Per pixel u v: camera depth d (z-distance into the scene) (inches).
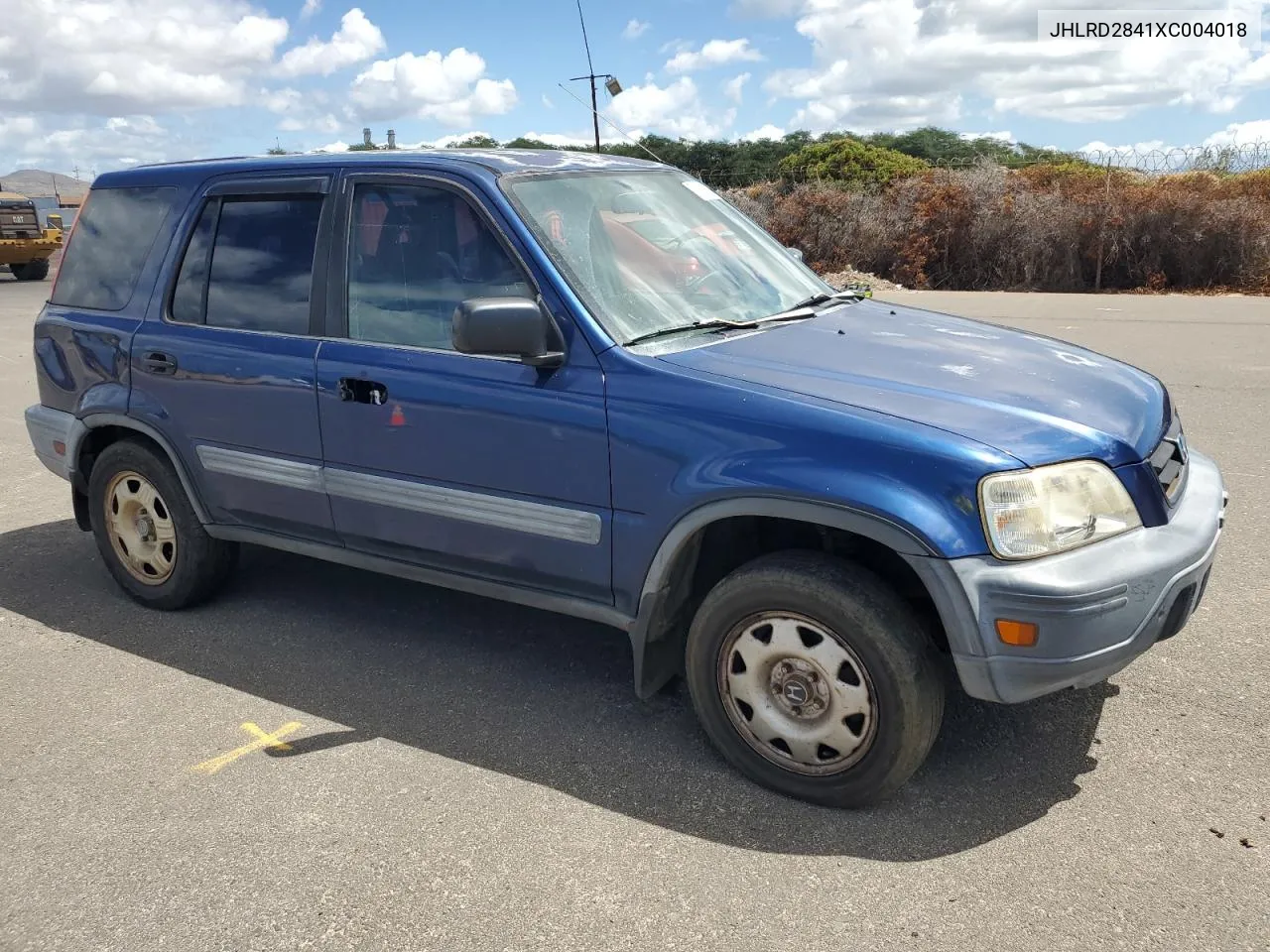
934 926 99.2
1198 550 114.2
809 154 1205.7
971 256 788.0
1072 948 95.7
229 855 114.0
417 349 141.1
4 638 173.3
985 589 105.6
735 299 146.6
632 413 122.7
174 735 140.4
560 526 130.7
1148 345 430.6
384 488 145.6
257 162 163.9
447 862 111.5
